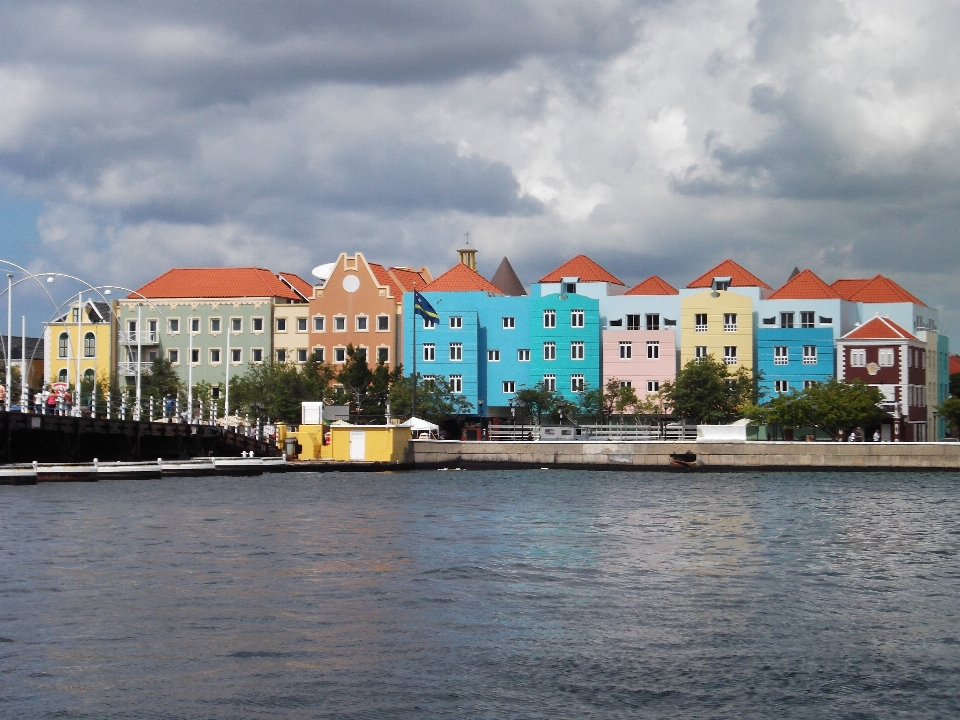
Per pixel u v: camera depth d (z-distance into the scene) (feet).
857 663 104.22
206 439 379.96
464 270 530.27
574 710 91.61
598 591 134.72
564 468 402.31
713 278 509.76
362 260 525.34
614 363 509.35
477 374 510.17
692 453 389.80
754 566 154.92
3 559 153.17
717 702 93.66
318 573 144.97
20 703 91.91
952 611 125.18
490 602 127.65
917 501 263.08
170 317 540.93
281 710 90.84
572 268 528.63
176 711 90.43
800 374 501.56
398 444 398.83
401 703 92.63
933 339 531.91
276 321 534.78
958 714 91.35
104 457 345.72
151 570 145.48
